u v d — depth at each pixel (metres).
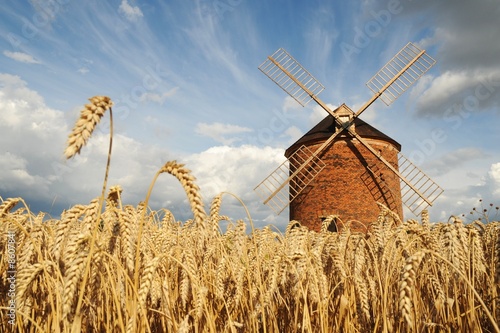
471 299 3.33
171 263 4.09
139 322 2.83
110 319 3.21
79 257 2.40
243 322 3.92
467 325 3.51
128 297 2.94
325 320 3.68
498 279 2.60
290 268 3.85
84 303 2.85
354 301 4.03
